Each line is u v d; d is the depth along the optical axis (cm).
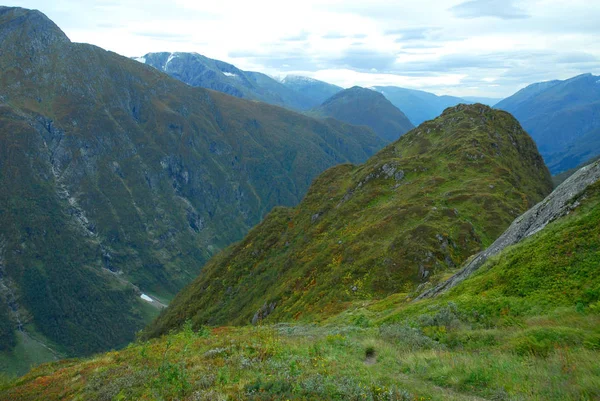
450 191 7869
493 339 1667
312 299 6381
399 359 1605
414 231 6238
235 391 1248
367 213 8975
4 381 3312
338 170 14912
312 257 8931
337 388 1168
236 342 2033
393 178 10225
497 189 7731
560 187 2978
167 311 15912
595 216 2206
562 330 1484
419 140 12412
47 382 2517
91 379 2148
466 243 5909
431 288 3669
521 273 2186
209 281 13788
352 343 1956
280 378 1273
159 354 2272
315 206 13050
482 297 2170
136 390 1684
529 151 11631
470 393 1195
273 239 13338
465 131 11025
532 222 2955
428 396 1166
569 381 1114
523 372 1241
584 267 1939
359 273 6106
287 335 2691
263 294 9781
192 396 1301
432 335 1942
